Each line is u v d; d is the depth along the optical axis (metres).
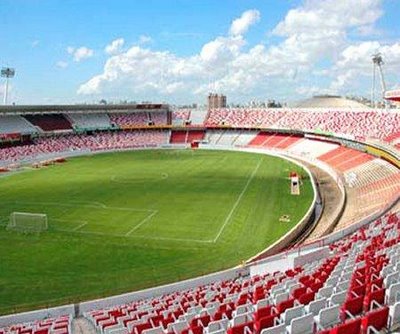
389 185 64.94
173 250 44.41
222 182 79.00
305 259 32.28
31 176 86.00
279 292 20.64
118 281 37.00
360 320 12.50
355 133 102.25
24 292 34.91
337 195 68.56
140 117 156.50
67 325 25.08
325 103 175.62
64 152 118.06
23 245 45.56
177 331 17.86
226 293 26.17
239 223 53.53
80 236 48.53
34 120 129.38
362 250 29.72
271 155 116.88
